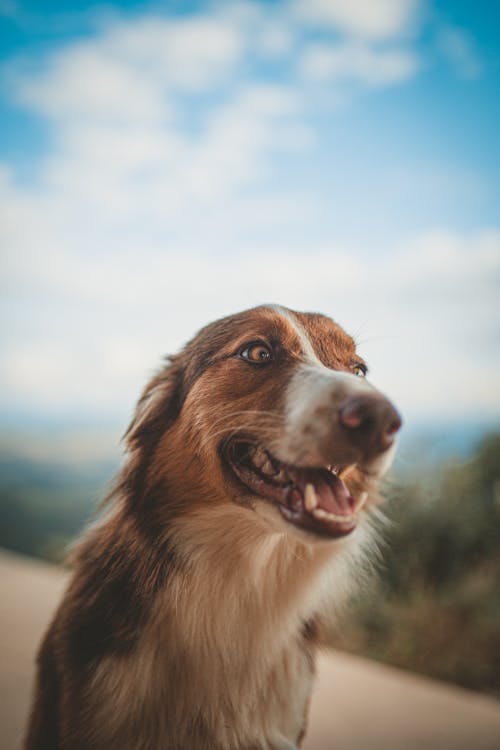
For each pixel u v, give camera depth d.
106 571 0.54
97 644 0.51
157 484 0.55
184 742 0.51
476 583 1.31
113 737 0.49
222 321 0.58
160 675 0.51
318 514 0.48
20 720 0.74
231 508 0.53
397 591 1.32
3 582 1.35
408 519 1.35
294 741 0.55
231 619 0.53
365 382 0.49
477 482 1.45
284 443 0.49
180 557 0.53
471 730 0.81
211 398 0.54
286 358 0.54
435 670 1.13
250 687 0.52
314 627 0.58
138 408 0.60
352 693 0.91
